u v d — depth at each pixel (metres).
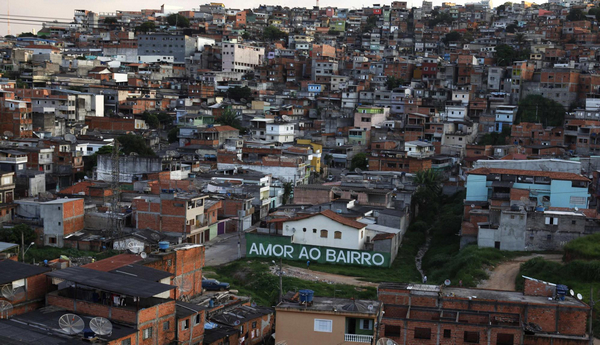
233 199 128.75
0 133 174.38
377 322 58.66
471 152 171.12
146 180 134.62
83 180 144.62
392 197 132.25
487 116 191.75
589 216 104.69
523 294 65.81
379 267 106.69
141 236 110.06
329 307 59.81
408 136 183.50
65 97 196.38
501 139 184.00
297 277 98.50
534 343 60.22
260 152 162.00
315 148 178.12
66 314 55.22
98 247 110.44
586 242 95.88
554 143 169.12
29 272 60.56
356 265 107.12
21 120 174.88
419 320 60.12
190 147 173.00
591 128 160.38
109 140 170.38
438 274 99.69
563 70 194.50
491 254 98.81
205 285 83.31
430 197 137.88
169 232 114.75
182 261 73.69
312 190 131.38
